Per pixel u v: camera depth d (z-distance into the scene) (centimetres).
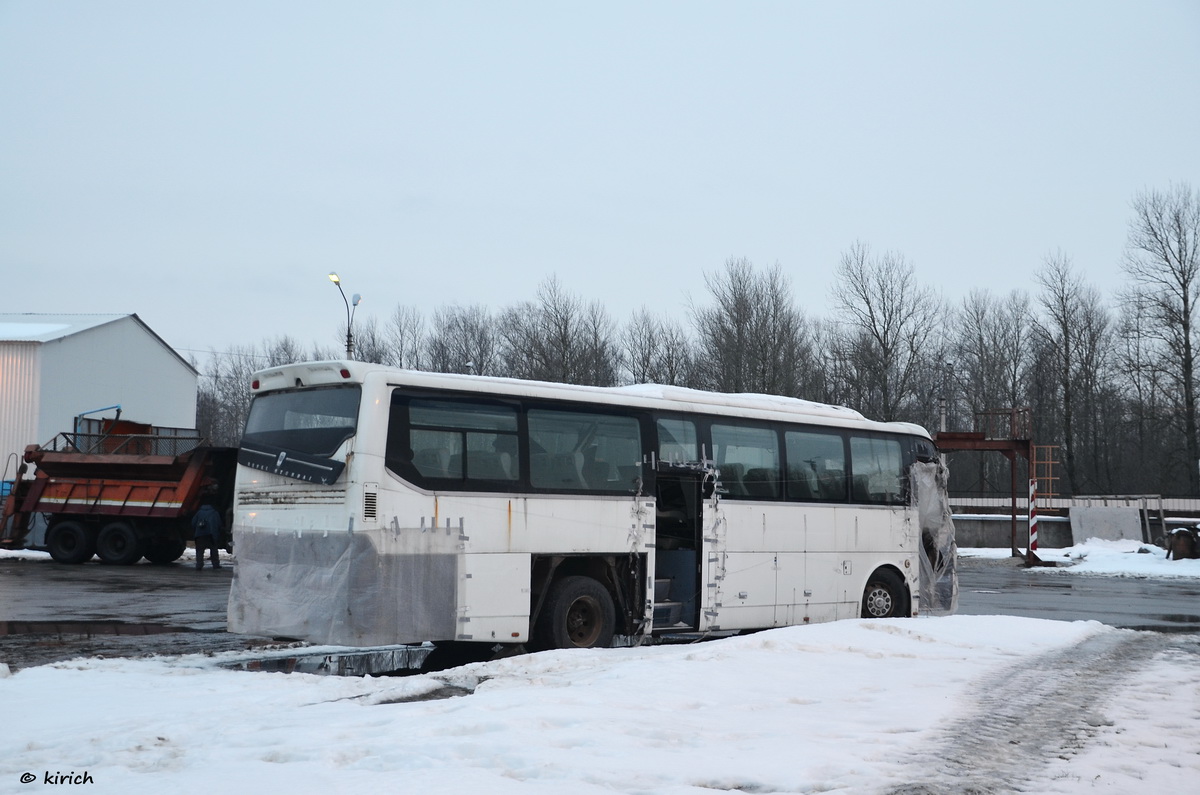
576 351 6912
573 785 598
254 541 1239
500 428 1274
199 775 613
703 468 1513
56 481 3172
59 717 820
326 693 929
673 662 1045
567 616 1322
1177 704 912
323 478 1170
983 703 900
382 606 1139
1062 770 662
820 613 1661
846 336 6569
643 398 1456
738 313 6103
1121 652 1288
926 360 6894
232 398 9238
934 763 675
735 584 1541
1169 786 625
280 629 1193
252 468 1254
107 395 4853
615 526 1378
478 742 694
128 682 992
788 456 1645
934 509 1897
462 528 1216
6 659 1265
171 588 2370
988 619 1513
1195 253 6212
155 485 3097
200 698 903
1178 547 3703
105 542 3138
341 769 632
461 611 1205
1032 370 7219
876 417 6469
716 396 1600
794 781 620
